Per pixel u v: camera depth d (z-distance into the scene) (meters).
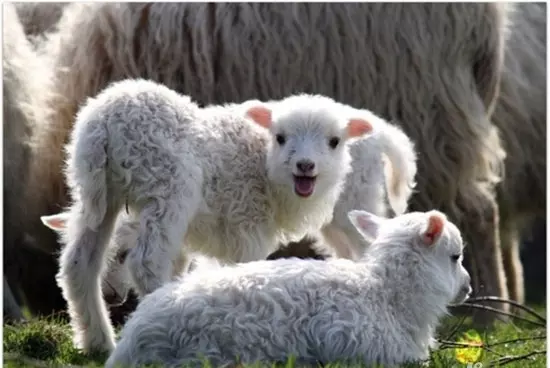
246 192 12.17
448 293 10.62
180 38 15.96
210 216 11.92
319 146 12.20
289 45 16.05
